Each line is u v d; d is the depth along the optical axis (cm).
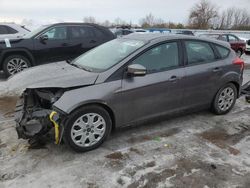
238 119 489
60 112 329
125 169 325
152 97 398
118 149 370
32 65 791
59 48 806
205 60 462
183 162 342
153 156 354
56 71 400
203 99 467
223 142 399
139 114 395
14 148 365
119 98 366
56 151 360
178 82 420
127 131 424
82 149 355
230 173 321
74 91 341
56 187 291
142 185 297
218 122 472
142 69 358
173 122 465
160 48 410
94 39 854
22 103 391
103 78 360
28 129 339
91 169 323
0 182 296
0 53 748
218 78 473
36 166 326
